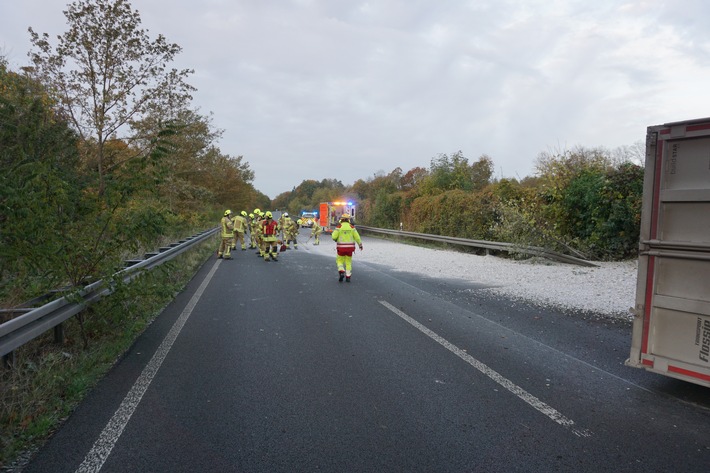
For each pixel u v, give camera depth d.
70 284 5.88
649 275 4.34
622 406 4.13
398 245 24.50
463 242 20.22
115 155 14.11
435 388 4.49
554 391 4.45
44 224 5.49
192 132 22.22
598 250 15.59
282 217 22.50
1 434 3.40
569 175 17.78
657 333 4.30
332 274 12.68
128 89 13.17
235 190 40.72
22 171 5.70
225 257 17.08
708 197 3.92
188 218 23.12
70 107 12.63
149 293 6.58
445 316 7.57
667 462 3.18
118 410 3.92
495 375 4.86
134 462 3.12
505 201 18.94
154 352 5.54
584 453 3.29
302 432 3.57
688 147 4.07
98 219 6.12
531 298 9.12
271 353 5.55
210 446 3.34
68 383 4.37
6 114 8.54
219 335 6.32
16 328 3.98
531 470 3.07
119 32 12.62
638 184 14.67
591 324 7.09
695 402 4.23
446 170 33.59
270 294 9.49
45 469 3.01
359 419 3.81
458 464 3.13
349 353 5.57
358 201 47.41
